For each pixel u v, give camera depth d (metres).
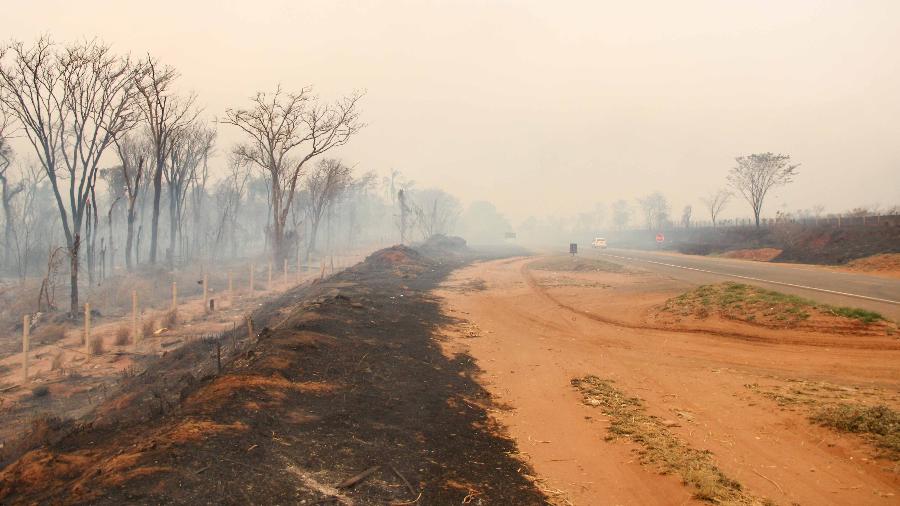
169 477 5.11
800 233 48.41
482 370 12.05
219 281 35.03
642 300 21.73
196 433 6.21
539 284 30.69
